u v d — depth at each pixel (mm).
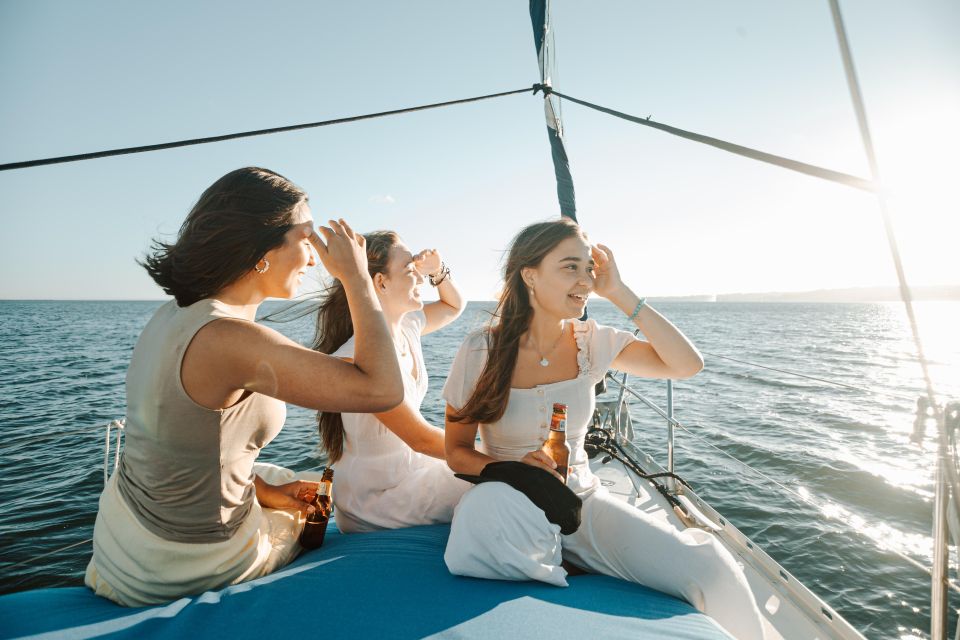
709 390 15992
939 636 1396
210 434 1326
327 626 1232
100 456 9453
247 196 1354
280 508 1960
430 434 1987
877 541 1893
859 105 686
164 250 1353
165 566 1399
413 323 2508
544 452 1682
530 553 1517
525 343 2031
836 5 686
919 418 1348
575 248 1928
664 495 2818
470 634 1204
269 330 1289
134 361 1367
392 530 1960
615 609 1362
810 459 8852
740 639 1512
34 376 21078
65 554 5910
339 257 1391
